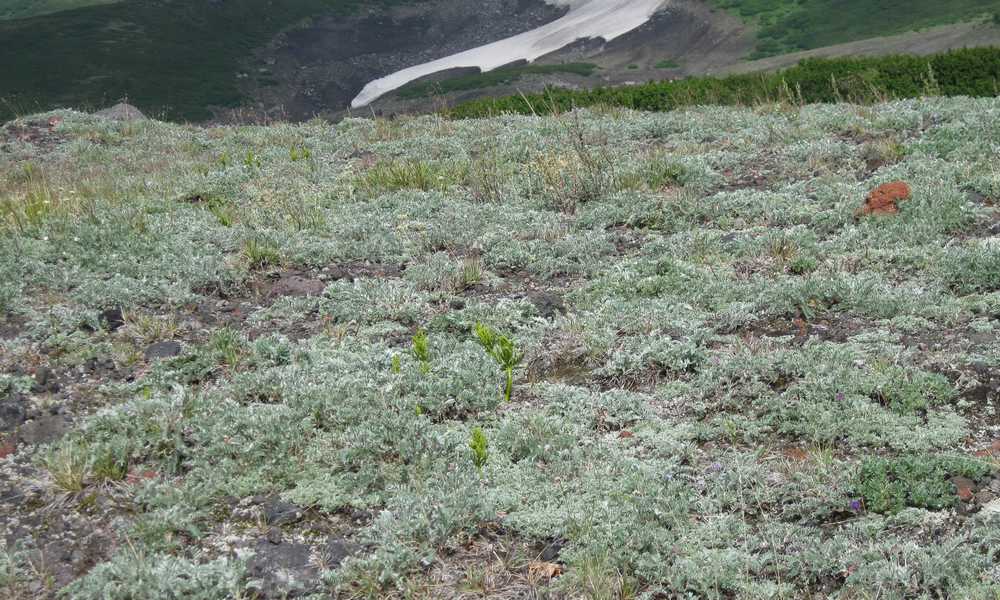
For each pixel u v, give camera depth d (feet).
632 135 42.27
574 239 27.86
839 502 14.69
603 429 17.80
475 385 18.88
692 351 19.65
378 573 13.87
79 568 14.17
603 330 21.25
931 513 14.29
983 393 17.38
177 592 13.24
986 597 12.25
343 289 24.71
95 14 472.44
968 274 22.00
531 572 13.84
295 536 14.93
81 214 31.55
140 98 378.32
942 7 353.92
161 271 26.00
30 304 23.94
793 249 25.25
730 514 14.74
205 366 20.43
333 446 17.04
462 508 14.98
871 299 21.26
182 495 15.58
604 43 436.35
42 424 18.17
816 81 51.52
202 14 497.46
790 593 13.08
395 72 486.79
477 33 530.27
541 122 47.62
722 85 55.06
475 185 34.99
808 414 17.10
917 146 32.99
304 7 535.19
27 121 56.95
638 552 14.08
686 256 25.86
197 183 37.11
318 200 34.24
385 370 19.62
